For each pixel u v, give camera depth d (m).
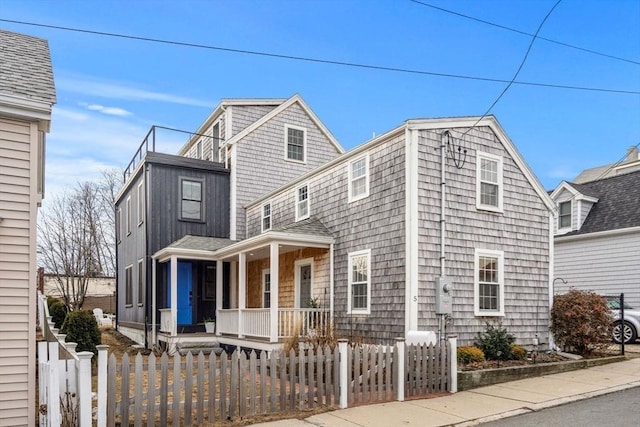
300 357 7.51
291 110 20.67
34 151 7.08
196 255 15.33
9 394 6.54
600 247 17.08
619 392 8.45
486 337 10.92
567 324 11.96
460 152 11.46
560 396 8.16
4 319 6.63
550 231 12.89
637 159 25.50
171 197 17.62
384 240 11.35
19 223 6.88
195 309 16.98
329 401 7.63
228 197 18.86
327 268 13.30
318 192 14.30
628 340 14.30
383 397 8.04
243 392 6.98
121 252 21.69
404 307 10.52
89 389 5.80
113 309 32.09
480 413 7.19
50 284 31.56
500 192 12.04
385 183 11.50
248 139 19.39
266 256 16.14
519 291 12.05
